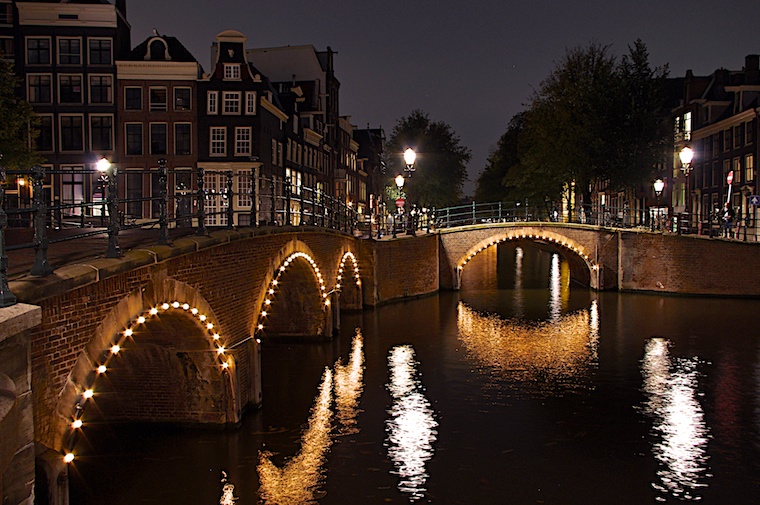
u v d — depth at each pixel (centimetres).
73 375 791
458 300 3362
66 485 738
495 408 1593
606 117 3800
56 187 3628
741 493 1157
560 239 3688
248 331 1487
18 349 594
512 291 3756
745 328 2548
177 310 1110
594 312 2961
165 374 1345
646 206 5100
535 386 1778
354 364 1994
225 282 1338
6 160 2592
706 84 4650
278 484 1159
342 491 1145
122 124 3662
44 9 3606
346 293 2953
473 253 3709
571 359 2073
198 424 1356
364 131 7188
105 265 820
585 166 3906
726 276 3344
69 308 779
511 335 2447
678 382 1822
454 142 5628
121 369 1336
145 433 1347
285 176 4209
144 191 3684
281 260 1727
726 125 4091
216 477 1180
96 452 1266
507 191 5697
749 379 1847
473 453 1319
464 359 2066
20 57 3619
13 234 1672
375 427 1448
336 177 5503
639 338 2386
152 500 1093
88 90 3641
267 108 3859
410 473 1221
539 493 1152
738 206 3947
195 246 1132
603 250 3662
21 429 598
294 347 2227
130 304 930
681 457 1312
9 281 662
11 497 589
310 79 5172
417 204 5547
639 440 1399
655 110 3825
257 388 1491
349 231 2995
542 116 4203
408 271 3394
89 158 3650
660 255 3500
